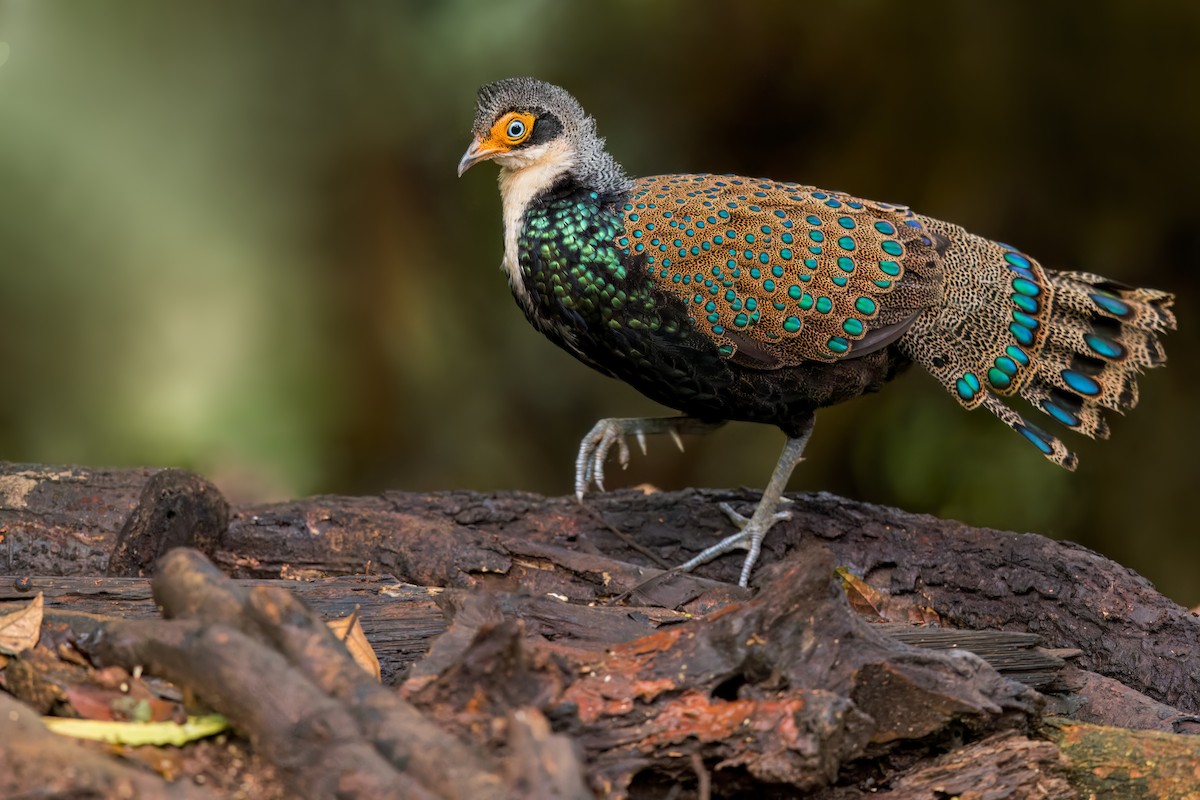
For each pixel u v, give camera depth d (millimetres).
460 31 15242
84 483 8789
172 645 5680
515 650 5863
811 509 9969
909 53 15391
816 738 5883
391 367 15258
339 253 15102
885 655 6488
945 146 15320
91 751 5449
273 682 5441
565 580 8805
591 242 9227
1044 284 9617
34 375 14266
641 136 16234
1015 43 14930
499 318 16281
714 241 9070
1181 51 14555
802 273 9070
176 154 14664
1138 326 9633
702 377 9344
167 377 14469
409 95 15359
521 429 16484
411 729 5332
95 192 14367
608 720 6035
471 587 8492
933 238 9539
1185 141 14812
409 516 9297
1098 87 14867
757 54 15852
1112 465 15000
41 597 6551
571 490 16375
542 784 5086
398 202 15406
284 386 14781
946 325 9477
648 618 7730
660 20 15609
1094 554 9281
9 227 14180
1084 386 9539
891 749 6656
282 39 14930
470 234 16031
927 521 9750
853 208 9422
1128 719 7773
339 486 15383
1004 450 15047
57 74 14367
